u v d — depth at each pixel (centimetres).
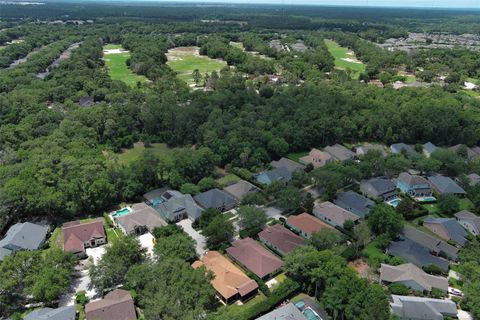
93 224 8812
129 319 6259
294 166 12238
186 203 9875
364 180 11744
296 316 6288
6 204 8881
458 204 10131
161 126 14812
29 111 14638
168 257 7325
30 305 6762
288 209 10119
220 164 12575
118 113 14888
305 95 17650
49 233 8931
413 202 10581
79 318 6469
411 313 6506
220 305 6888
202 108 15175
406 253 8131
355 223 9456
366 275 7619
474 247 8362
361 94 17850
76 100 17562
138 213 9269
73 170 9862
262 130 13475
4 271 6694
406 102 16575
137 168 10719
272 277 7681
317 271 6888
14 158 10919
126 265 7350
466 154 13500
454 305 6738
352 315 6116
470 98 18250
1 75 19625
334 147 13712
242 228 9212
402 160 11944
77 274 7606
